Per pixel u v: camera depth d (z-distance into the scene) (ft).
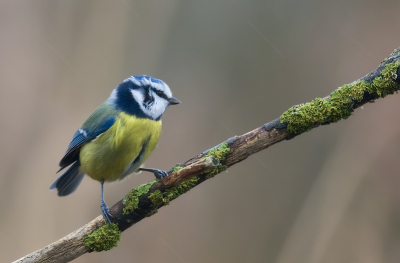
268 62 41.52
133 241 36.73
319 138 36.88
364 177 33.88
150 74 43.55
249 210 37.35
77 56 42.96
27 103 40.40
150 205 19.19
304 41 41.01
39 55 42.39
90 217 36.99
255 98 40.98
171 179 18.90
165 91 23.76
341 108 18.28
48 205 37.01
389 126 34.40
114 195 37.68
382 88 17.92
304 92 39.70
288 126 18.66
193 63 43.42
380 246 32.19
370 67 38.14
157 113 23.30
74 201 37.29
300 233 34.53
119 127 22.13
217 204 37.83
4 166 37.88
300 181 36.78
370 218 32.94
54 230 36.32
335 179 34.65
